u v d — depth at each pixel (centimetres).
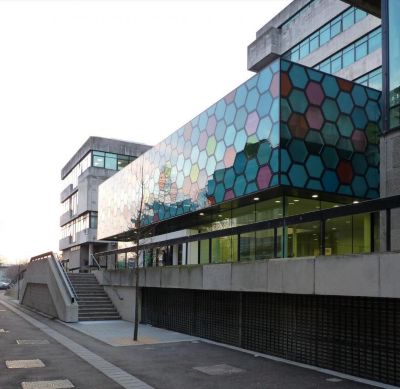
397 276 904
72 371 1077
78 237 5856
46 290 2686
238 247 1505
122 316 2323
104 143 5725
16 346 1449
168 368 1121
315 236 1612
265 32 4541
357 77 3506
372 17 3403
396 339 968
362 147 2277
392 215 1409
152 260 2178
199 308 1691
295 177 2005
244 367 1134
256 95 2183
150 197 3331
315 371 1093
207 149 2584
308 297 1199
